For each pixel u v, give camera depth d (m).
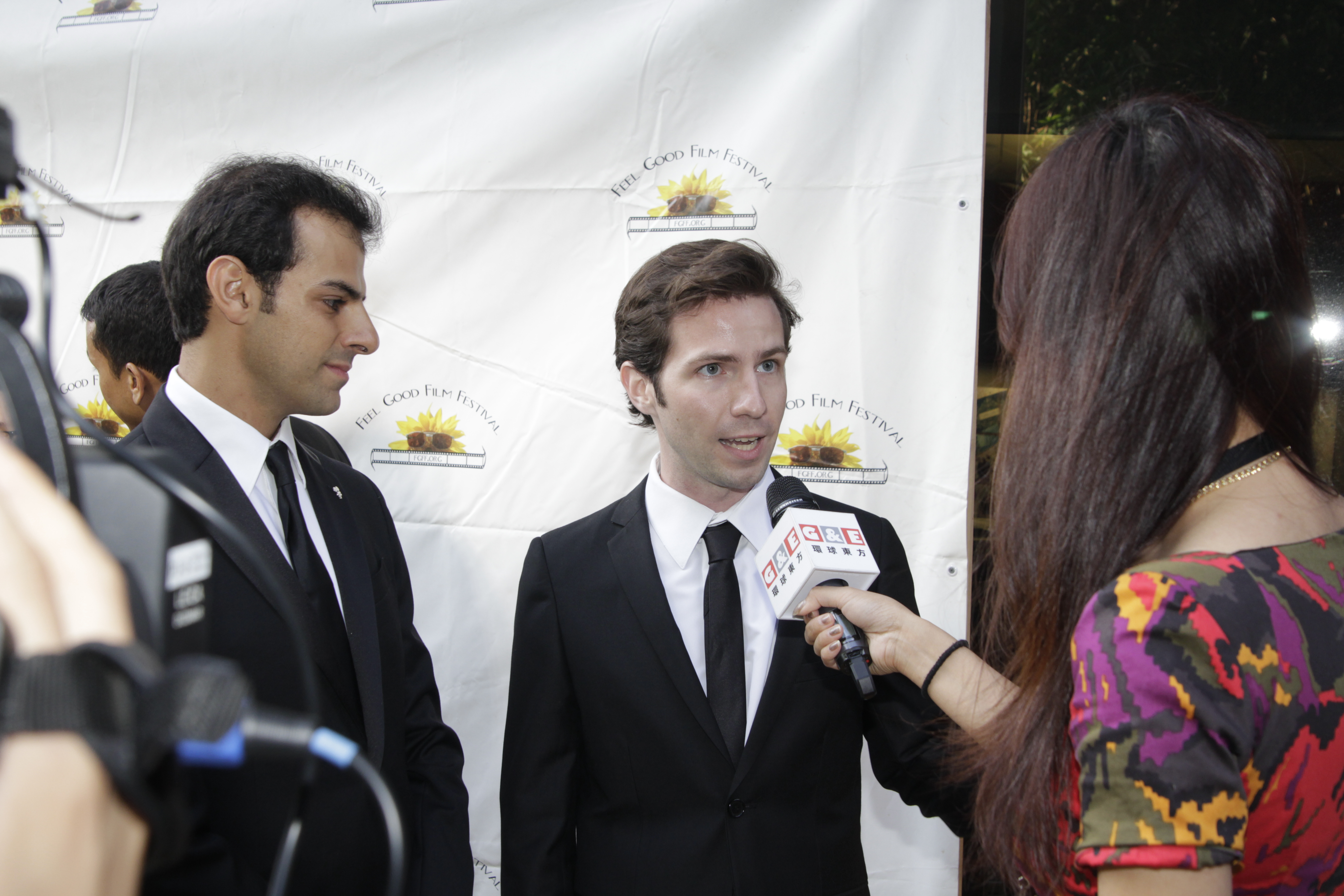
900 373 1.55
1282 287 0.65
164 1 1.77
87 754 0.31
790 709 1.20
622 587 1.26
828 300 1.57
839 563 1.06
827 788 1.21
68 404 0.51
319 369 1.20
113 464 0.50
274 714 0.42
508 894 1.23
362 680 1.18
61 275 1.83
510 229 1.68
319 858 1.09
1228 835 0.56
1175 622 0.58
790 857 1.17
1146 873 0.57
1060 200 0.72
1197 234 0.65
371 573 1.29
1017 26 1.65
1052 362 0.70
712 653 1.21
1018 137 1.66
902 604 1.26
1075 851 0.62
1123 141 0.70
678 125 1.61
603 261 1.65
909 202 1.53
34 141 1.83
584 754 1.29
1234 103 1.72
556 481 1.68
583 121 1.64
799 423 1.59
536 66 1.65
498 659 1.71
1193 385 0.65
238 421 1.18
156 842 0.35
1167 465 0.66
